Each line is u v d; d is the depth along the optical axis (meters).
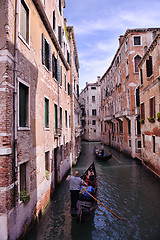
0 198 4.48
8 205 4.55
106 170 14.92
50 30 8.96
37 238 5.93
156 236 6.12
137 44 19.70
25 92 6.17
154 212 7.69
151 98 12.73
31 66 6.52
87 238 6.05
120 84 23.69
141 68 15.35
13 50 5.08
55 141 9.97
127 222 7.00
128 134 20.80
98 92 43.81
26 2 6.16
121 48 22.83
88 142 41.44
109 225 6.84
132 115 19.34
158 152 11.52
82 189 8.25
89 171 10.08
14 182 4.92
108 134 32.59
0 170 4.54
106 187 10.80
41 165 7.34
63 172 12.17
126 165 16.56
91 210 7.05
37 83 7.14
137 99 19.59
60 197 9.00
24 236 5.43
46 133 8.23
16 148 5.03
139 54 19.56
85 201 7.48
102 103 38.00
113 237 6.13
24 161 5.63
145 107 14.29
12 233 4.66
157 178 11.65
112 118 28.09
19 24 5.50
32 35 6.73
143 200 8.88
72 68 17.11
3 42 4.74
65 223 6.82
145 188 10.45
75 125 18.94
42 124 7.64
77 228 6.56
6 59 4.71
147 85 13.55
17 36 5.29
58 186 10.64
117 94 25.50
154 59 11.91
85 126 47.38
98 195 9.62
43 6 7.64
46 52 8.92
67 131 14.25
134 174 13.47
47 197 8.12
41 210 7.17
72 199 6.82
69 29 16.95
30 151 6.17
